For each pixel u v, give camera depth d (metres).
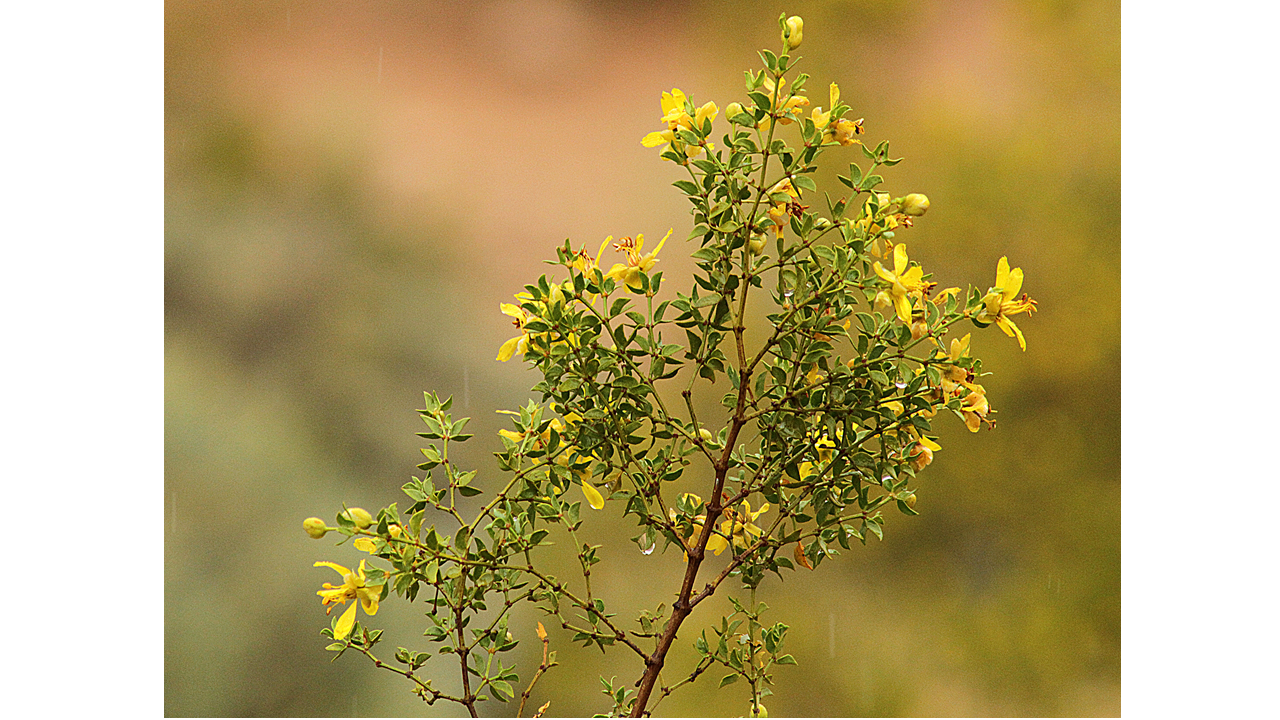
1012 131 2.55
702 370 1.19
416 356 3.01
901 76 2.64
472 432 2.94
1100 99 2.55
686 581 1.19
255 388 2.92
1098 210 2.51
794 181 1.17
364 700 2.62
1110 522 2.53
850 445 1.18
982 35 2.63
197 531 2.75
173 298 2.96
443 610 1.82
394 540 1.17
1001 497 2.55
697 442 1.19
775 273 2.42
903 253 1.17
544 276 1.18
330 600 1.17
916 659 2.59
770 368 1.18
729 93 2.90
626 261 1.18
